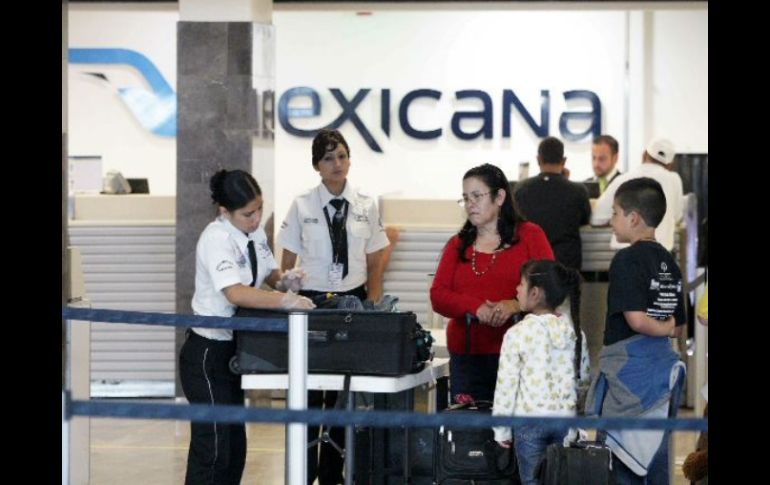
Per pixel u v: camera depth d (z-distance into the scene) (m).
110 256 15.09
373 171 22.02
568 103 21.84
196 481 8.41
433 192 21.97
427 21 21.94
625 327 8.03
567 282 7.94
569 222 12.88
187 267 13.80
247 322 7.86
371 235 10.46
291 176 22.11
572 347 7.88
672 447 8.39
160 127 22.33
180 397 14.08
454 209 14.70
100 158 16.27
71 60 22.28
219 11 13.69
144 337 15.03
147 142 22.33
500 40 21.88
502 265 8.74
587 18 21.80
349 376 7.86
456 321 8.79
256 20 13.86
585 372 8.29
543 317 7.85
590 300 13.33
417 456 8.77
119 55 22.31
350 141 22.06
